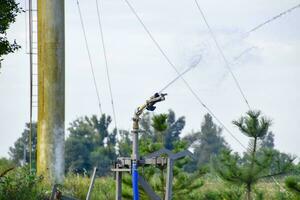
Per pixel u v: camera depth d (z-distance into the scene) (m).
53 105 70.44
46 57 70.50
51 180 68.00
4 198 48.41
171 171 38.62
